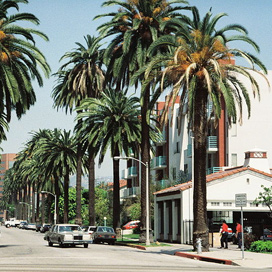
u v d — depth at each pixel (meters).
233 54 33.38
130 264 23.89
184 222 45.53
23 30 36.16
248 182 46.06
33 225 110.88
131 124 52.34
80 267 21.22
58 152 73.50
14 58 36.88
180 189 46.16
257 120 60.81
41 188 99.00
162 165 74.06
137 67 43.75
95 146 54.25
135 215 73.69
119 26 43.12
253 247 32.94
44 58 36.94
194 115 32.88
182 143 68.38
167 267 22.20
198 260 28.39
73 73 60.44
